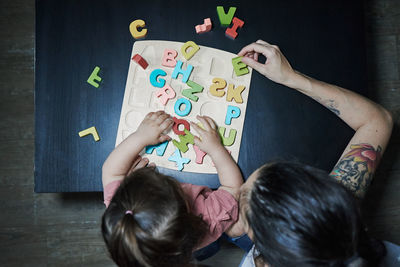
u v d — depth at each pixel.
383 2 1.36
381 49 1.36
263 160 0.88
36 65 0.88
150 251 0.58
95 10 0.90
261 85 0.90
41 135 0.86
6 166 1.29
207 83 0.89
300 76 0.86
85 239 1.28
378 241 0.56
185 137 0.86
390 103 1.34
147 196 0.62
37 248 1.27
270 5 0.92
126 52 0.89
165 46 0.90
